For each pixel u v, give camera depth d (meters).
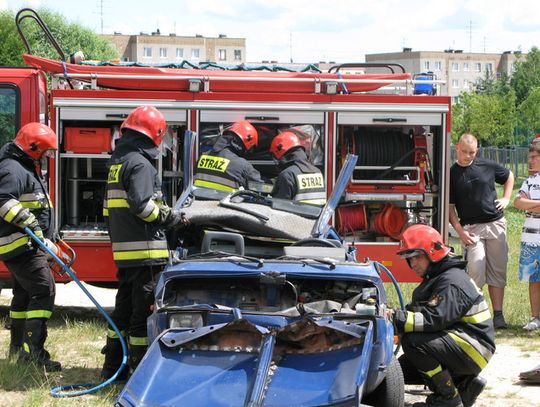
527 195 8.55
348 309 5.38
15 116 8.70
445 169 8.75
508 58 111.94
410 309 5.55
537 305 8.61
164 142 8.66
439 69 109.62
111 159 6.26
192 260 5.49
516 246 15.77
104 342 7.84
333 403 4.36
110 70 8.86
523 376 6.64
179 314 5.13
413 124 8.75
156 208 6.05
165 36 99.88
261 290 5.58
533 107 52.91
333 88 8.69
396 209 8.99
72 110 8.48
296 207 6.76
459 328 5.46
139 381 4.55
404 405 5.82
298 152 8.14
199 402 4.45
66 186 8.71
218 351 4.90
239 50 102.75
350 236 8.95
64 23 41.59
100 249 8.59
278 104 8.66
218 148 8.15
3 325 8.62
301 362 4.82
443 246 5.53
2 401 5.93
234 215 6.29
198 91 8.61
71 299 10.59
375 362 4.92
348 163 6.92
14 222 6.45
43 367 6.63
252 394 4.36
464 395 5.63
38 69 8.78
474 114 55.19
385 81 9.12
